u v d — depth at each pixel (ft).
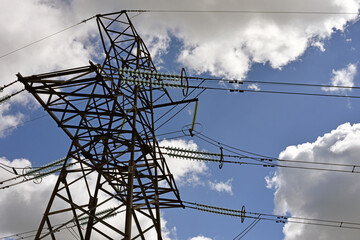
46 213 49.03
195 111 64.69
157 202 56.80
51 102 51.11
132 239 51.08
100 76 49.88
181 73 54.34
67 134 54.34
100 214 68.59
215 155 69.15
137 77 54.24
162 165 61.87
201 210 70.44
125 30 68.74
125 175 55.72
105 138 56.24
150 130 61.67
